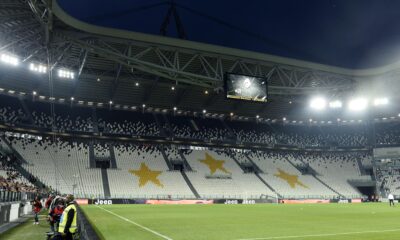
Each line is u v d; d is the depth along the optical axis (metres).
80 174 59.72
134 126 71.88
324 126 87.12
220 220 25.22
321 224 22.09
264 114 80.50
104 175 61.38
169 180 64.62
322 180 75.12
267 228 19.69
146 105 72.12
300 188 70.94
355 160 81.50
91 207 44.41
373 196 74.38
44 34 43.97
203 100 72.44
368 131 84.62
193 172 68.38
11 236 17.30
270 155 79.69
